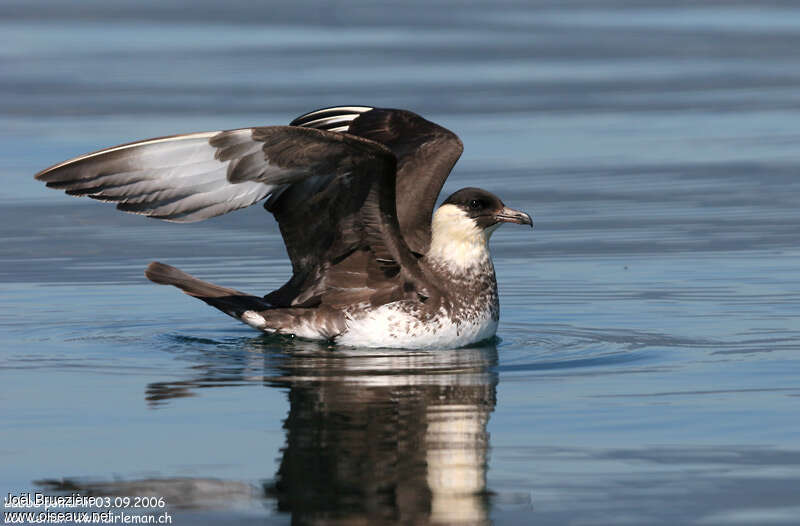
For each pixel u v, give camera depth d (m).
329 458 9.99
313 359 13.73
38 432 10.84
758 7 60.34
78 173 11.48
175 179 11.86
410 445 10.36
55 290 17.81
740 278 18.09
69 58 44.94
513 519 8.72
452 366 13.36
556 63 43.09
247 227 23.12
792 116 32.78
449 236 14.50
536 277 18.58
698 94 36.47
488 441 10.51
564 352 14.06
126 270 19.28
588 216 22.89
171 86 37.53
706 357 13.68
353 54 45.69
